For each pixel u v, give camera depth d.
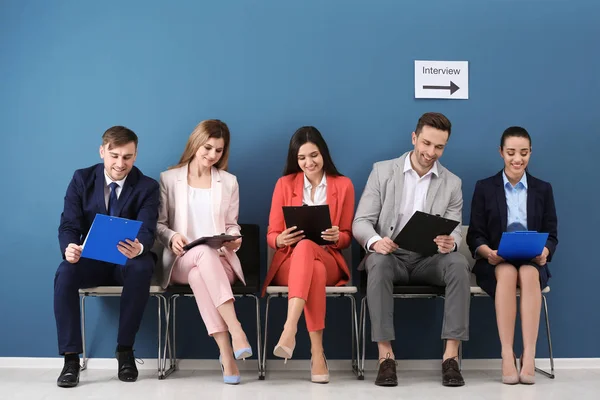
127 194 3.26
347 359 3.67
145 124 3.72
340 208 3.44
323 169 3.51
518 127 3.44
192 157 3.48
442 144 3.32
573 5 3.76
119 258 2.98
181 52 3.74
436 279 3.25
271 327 3.68
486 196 3.48
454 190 3.45
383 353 3.11
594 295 3.75
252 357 3.65
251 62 3.75
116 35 3.73
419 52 3.76
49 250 3.68
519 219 3.47
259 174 3.74
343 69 3.75
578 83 3.76
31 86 3.71
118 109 3.72
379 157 3.75
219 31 3.74
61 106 3.71
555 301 3.73
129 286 3.12
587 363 3.71
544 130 3.77
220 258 3.35
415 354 3.69
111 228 2.90
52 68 3.71
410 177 3.48
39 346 3.66
